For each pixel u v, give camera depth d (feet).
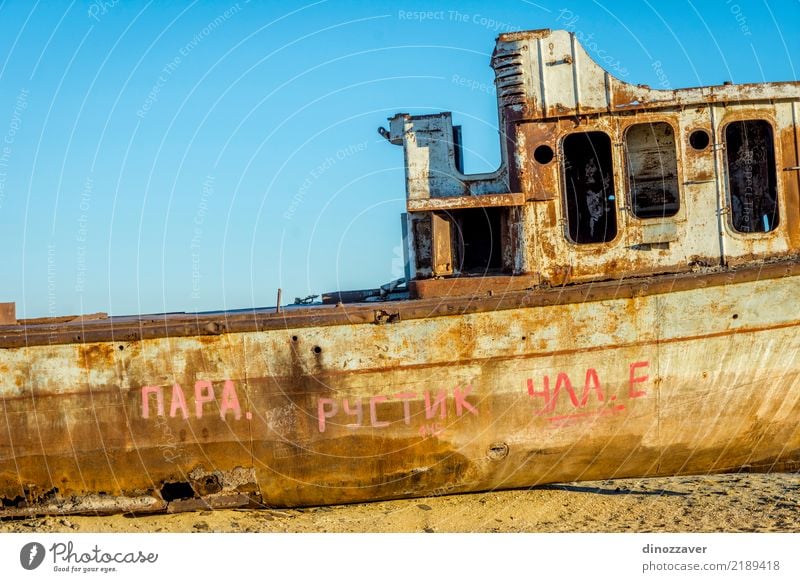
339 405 31.68
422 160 34.71
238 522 32.01
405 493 32.94
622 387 31.96
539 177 33.01
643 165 36.24
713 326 31.86
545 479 32.96
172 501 32.30
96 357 31.63
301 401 31.68
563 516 32.91
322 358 31.58
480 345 31.65
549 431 32.01
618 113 32.91
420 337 31.60
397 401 31.68
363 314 31.53
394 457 31.99
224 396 31.68
